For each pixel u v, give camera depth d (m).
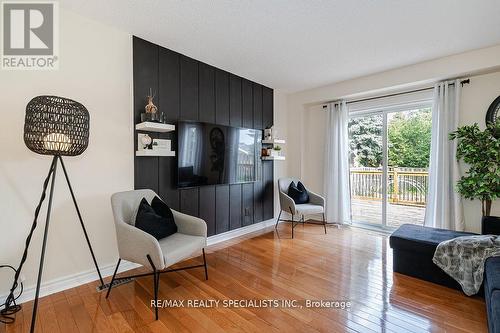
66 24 2.12
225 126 3.44
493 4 2.00
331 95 4.12
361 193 4.33
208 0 1.97
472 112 3.03
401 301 1.96
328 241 3.43
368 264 2.66
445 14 2.14
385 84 3.52
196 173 3.06
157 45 2.75
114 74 2.41
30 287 1.96
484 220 2.41
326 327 1.65
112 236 2.41
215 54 2.98
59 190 2.10
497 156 2.58
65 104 1.80
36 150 1.72
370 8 2.06
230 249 3.12
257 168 4.01
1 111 1.85
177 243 2.07
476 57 2.83
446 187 3.09
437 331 1.61
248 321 1.72
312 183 4.68
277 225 4.28
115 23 2.32
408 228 2.70
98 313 1.79
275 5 2.03
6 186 1.87
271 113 4.35
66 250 2.14
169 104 2.86
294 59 3.12
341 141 4.19
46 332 1.59
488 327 1.53
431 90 3.40
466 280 2.01
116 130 2.43
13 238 1.89
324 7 2.06
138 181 2.59
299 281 2.29
